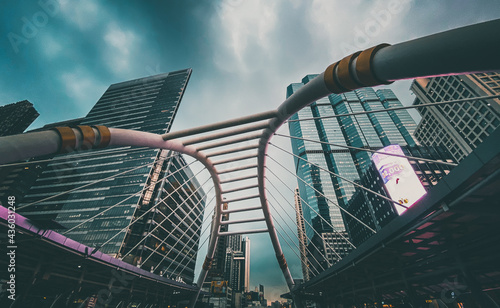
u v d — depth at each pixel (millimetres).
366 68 7562
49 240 18375
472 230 12492
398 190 71875
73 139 10273
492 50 4758
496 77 74125
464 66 5344
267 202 37375
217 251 156375
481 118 73688
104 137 11883
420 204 11398
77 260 22109
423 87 98812
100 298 30625
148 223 82500
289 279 43906
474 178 8664
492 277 17094
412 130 188625
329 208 153875
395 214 83812
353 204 126750
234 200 39000
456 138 88688
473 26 5109
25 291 19656
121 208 83438
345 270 22031
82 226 80375
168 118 121062
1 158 7664
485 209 9859
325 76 9688
